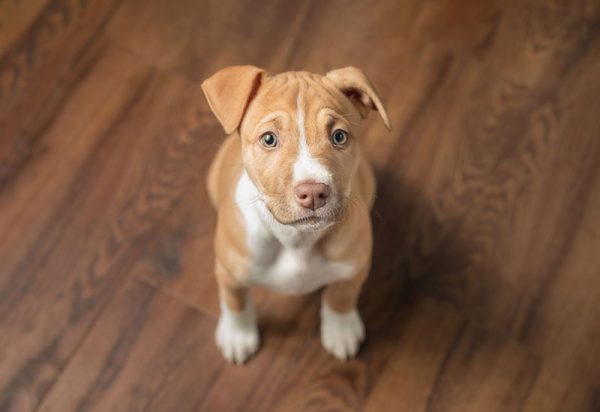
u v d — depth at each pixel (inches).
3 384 41.6
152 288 43.3
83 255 43.7
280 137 31.7
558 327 42.9
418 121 46.4
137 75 46.9
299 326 42.9
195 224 44.3
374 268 43.9
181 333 42.6
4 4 48.0
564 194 45.2
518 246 44.3
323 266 35.9
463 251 44.2
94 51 47.3
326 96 32.2
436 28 48.5
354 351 42.1
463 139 46.1
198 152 45.6
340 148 32.3
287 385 41.9
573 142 46.2
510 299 43.4
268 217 33.6
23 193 44.5
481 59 47.8
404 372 42.1
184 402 41.6
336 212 31.7
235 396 41.7
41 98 46.3
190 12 48.4
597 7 48.8
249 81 32.2
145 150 45.5
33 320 42.6
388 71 47.5
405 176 45.4
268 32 48.1
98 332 42.5
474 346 42.6
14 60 46.9
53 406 41.3
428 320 43.1
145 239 44.0
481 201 45.0
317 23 48.4
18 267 43.4
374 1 48.8
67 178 44.9
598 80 47.5
